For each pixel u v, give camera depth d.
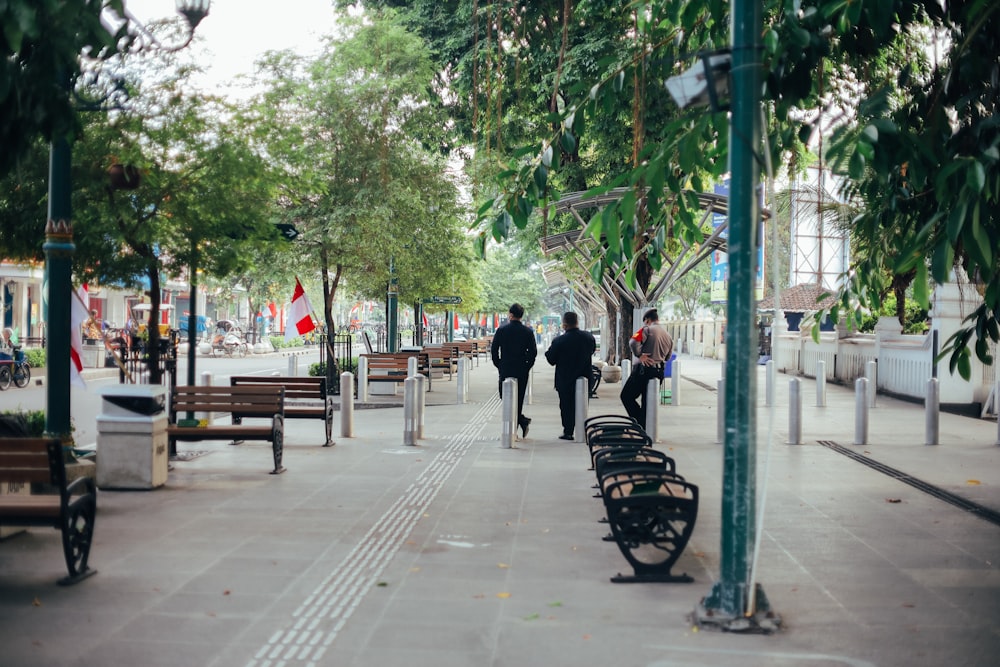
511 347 13.91
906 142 5.55
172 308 56.44
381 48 21.56
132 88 10.88
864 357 25.73
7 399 22.70
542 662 4.66
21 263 12.30
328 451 12.52
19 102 6.08
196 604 5.58
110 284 11.62
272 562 6.59
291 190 13.55
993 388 18.44
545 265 30.66
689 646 4.91
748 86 5.14
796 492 9.66
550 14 18.67
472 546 7.14
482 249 7.50
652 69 7.70
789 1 5.88
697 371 36.91
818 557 6.92
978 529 7.91
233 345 53.09
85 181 10.61
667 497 6.14
